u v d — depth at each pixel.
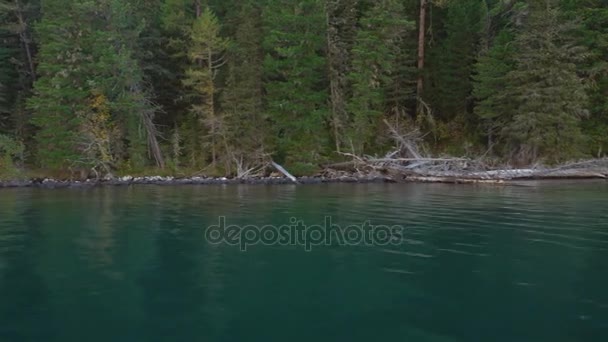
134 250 8.89
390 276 7.15
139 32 29.42
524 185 23.88
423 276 7.13
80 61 28.44
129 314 5.59
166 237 10.16
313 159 29.77
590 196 18.14
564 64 28.11
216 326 5.24
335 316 5.55
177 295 6.26
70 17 28.47
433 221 12.11
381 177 28.09
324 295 6.28
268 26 30.62
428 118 33.12
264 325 5.27
